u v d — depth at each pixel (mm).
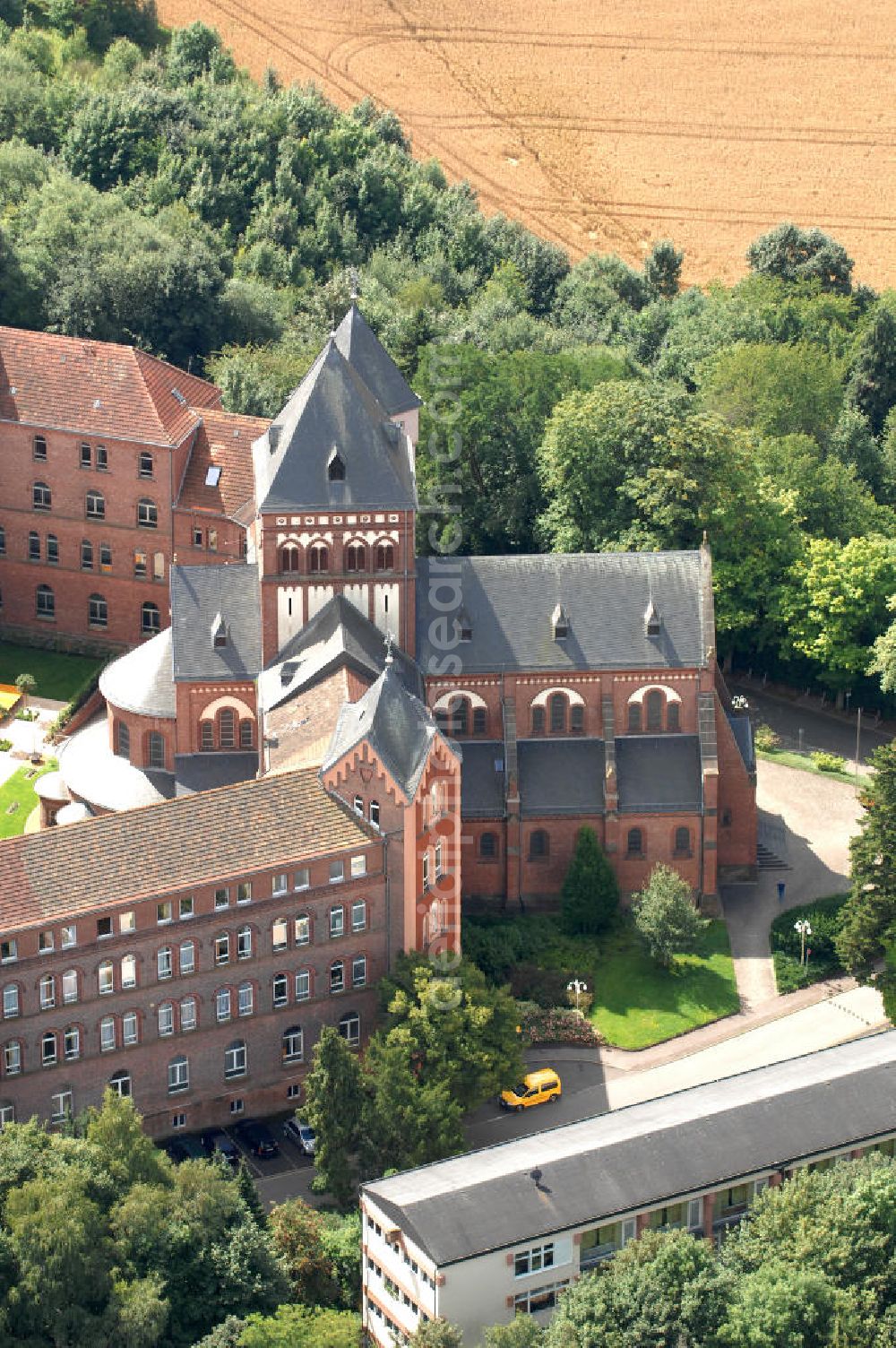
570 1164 163375
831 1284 157500
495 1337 151750
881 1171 162500
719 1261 159750
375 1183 162250
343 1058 171375
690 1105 171625
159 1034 179125
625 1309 153500
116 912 174375
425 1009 178875
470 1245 156625
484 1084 179250
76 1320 151750
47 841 174625
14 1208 153625
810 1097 171375
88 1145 161625
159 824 178500
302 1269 163375
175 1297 158125
